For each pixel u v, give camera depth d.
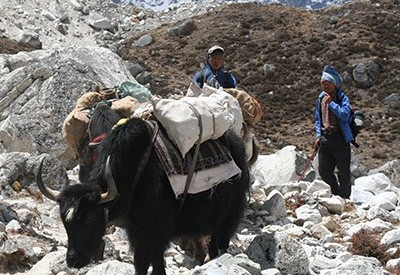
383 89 43.81
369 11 54.00
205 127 6.41
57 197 5.82
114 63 16.17
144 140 6.09
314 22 53.97
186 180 6.20
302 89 44.88
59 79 13.26
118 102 8.03
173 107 6.35
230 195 6.72
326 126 10.32
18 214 8.06
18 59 16.88
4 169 9.19
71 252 5.66
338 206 9.59
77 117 8.02
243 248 7.43
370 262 6.82
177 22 58.06
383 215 9.16
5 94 13.39
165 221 6.08
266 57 49.31
